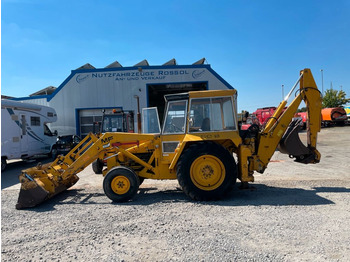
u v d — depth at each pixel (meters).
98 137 6.54
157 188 6.89
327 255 3.12
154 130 6.32
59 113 19.44
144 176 5.98
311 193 5.86
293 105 6.10
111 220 4.49
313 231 3.79
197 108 5.80
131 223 4.32
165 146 5.93
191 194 5.47
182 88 22.91
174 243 3.54
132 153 6.13
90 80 19.34
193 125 5.76
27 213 5.08
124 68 19.22
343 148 14.02
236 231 3.86
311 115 6.23
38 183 5.49
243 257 3.12
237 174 5.86
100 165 8.74
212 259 3.09
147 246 3.48
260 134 5.98
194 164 5.50
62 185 6.52
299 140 6.12
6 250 3.49
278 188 6.45
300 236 3.64
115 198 5.55
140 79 19.23
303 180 7.27
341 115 30.41
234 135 5.71
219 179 5.50
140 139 6.03
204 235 3.75
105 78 19.30
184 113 5.82
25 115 11.97
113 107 19.31
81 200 5.95
